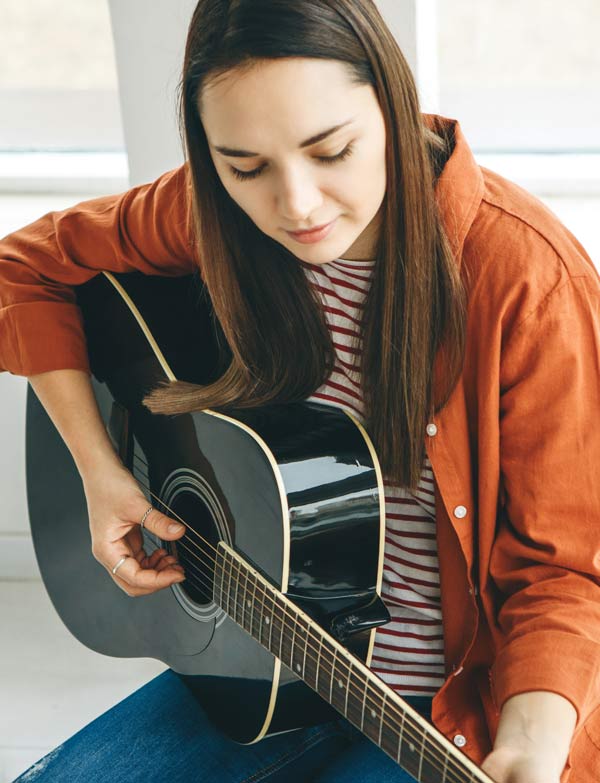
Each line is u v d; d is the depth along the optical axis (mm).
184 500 1578
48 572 1864
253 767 1523
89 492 1621
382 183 1299
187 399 1525
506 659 1279
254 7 1196
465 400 1391
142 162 2164
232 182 1298
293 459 1425
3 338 1685
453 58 2371
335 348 1482
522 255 1330
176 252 1623
